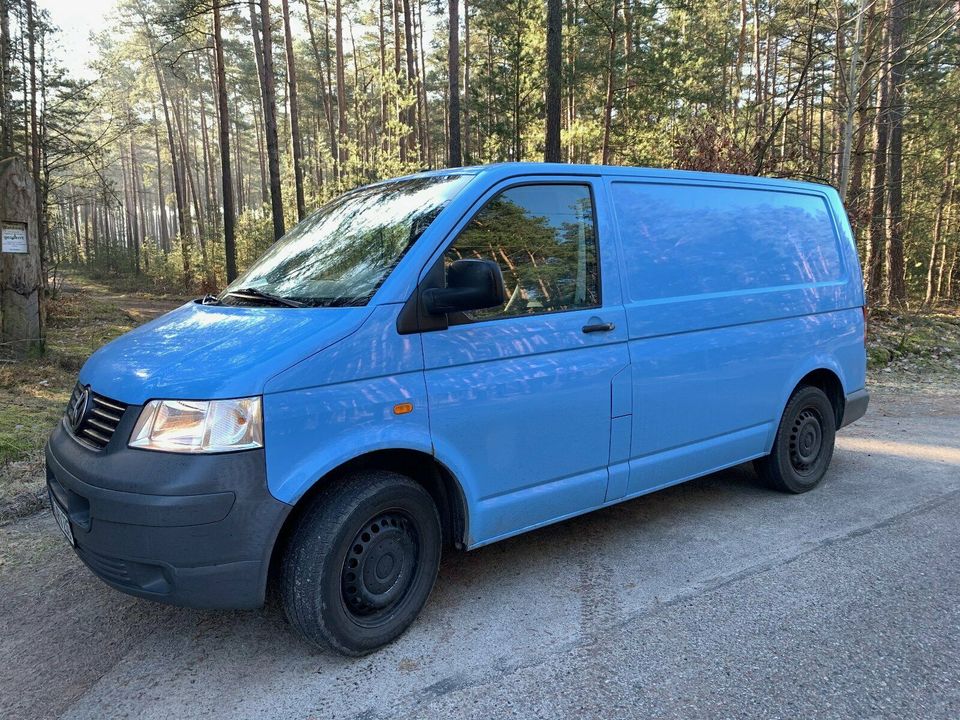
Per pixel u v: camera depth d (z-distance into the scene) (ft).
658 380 12.15
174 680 8.86
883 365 34.12
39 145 55.06
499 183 10.46
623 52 70.95
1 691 8.66
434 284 9.56
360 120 107.45
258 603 8.41
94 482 8.18
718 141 43.04
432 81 132.46
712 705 8.17
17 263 25.25
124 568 8.23
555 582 11.40
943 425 22.45
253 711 8.23
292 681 8.80
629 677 8.75
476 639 9.70
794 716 7.96
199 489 7.84
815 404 15.62
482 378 9.92
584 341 11.05
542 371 10.54
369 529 9.20
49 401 20.72
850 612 10.29
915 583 11.19
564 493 11.15
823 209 15.97
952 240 71.87
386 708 8.25
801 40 42.42
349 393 8.74
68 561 12.24
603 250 11.48
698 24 95.61
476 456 10.00
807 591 10.96
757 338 13.93
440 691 8.54
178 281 108.27
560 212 11.09
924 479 16.70
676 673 8.82
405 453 9.47
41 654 9.46
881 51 44.86
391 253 9.84
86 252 148.56
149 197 271.49
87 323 39.60
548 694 8.44
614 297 11.52
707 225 13.19
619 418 11.64
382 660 9.23
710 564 12.01
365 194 12.28
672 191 12.71
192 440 7.93
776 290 14.39
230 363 8.34
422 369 9.38
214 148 184.65
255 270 11.82
